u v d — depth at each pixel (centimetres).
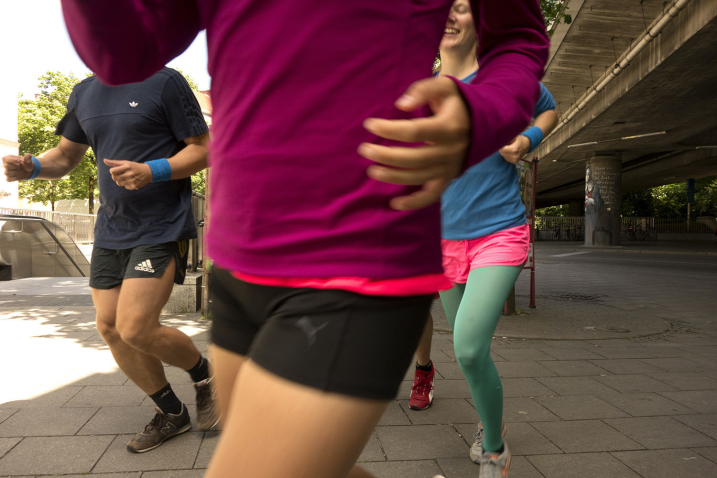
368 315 83
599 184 2962
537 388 381
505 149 226
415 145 82
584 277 1239
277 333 84
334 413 78
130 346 256
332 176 82
